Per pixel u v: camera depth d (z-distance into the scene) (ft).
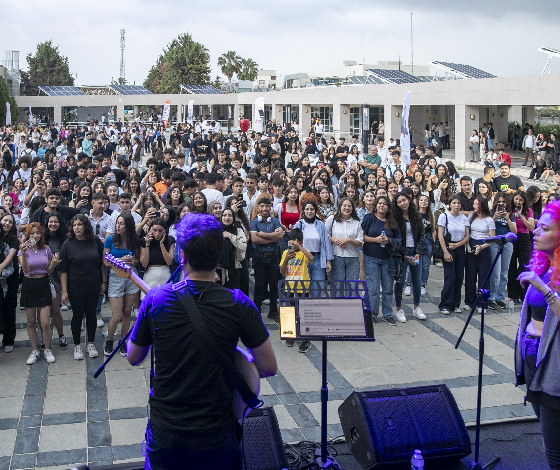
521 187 37.29
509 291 31.96
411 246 29.35
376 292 28.71
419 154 58.29
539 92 81.82
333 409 20.53
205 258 9.39
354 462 16.93
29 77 309.63
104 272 25.07
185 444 9.36
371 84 115.65
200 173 37.22
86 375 23.21
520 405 20.84
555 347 13.37
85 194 31.96
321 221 27.96
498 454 17.44
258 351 9.84
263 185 33.55
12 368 23.76
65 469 16.88
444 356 25.18
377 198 28.30
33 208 30.14
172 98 185.47
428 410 16.28
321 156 59.72
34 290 23.81
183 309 9.27
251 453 14.89
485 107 101.71
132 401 21.11
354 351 25.73
